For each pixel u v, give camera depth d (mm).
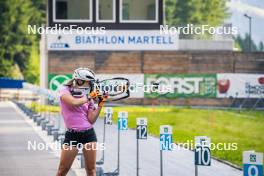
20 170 32344
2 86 116812
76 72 21906
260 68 99250
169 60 96062
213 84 95938
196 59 97562
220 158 37094
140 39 91375
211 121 68000
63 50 92375
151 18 90750
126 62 94188
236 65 99000
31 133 52094
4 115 75000
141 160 35938
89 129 21969
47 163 34781
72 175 29953
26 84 82188
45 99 76812
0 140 46594
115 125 61219
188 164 34438
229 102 95750
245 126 62500
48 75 92125
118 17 89688
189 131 56438
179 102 95625
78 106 21734
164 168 32906
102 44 91312
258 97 94625
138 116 74938
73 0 88438
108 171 31469
